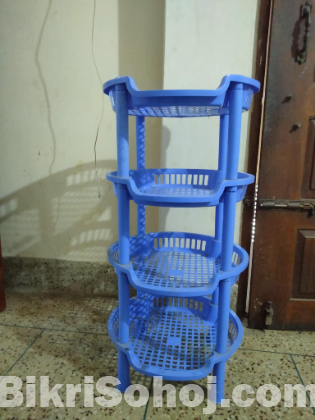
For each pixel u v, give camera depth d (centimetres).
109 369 96
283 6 97
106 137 131
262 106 109
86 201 139
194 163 116
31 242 147
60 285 147
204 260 99
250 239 119
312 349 109
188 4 104
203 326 105
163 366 84
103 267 142
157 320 109
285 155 108
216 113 91
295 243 113
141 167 107
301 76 102
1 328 117
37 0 123
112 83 71
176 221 122
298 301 117
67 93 130
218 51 106
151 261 97
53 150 136
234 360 102
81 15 123
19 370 95
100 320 123
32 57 129
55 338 111
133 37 122
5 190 143
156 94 64
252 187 115
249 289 122
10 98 134
